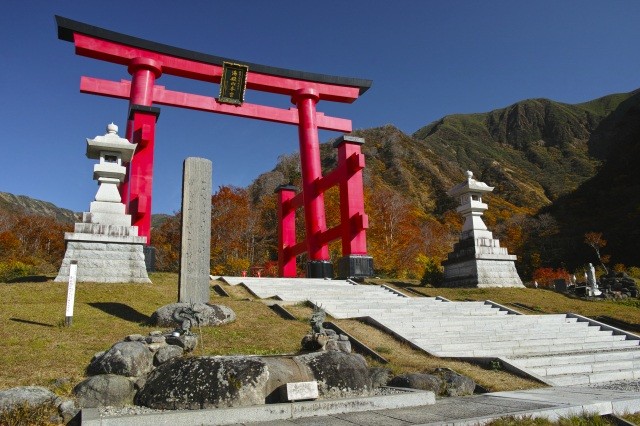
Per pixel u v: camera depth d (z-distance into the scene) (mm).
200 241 12531
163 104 24656
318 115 28031
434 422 5559
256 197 72625
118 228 17469
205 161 13086
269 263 40906
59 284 15477
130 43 22953
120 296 14836
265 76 26547
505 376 9312
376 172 104125
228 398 6051
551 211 78688
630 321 17672
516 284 24359
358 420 5816
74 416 5742
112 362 6945
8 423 5281
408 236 49812
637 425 6012
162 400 6141
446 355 10766
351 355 7496
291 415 6027
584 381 9719
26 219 55688
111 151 17844
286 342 10547
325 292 17938
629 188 70250
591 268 30000
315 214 25859
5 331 9695
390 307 15758
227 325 11617
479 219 25344
